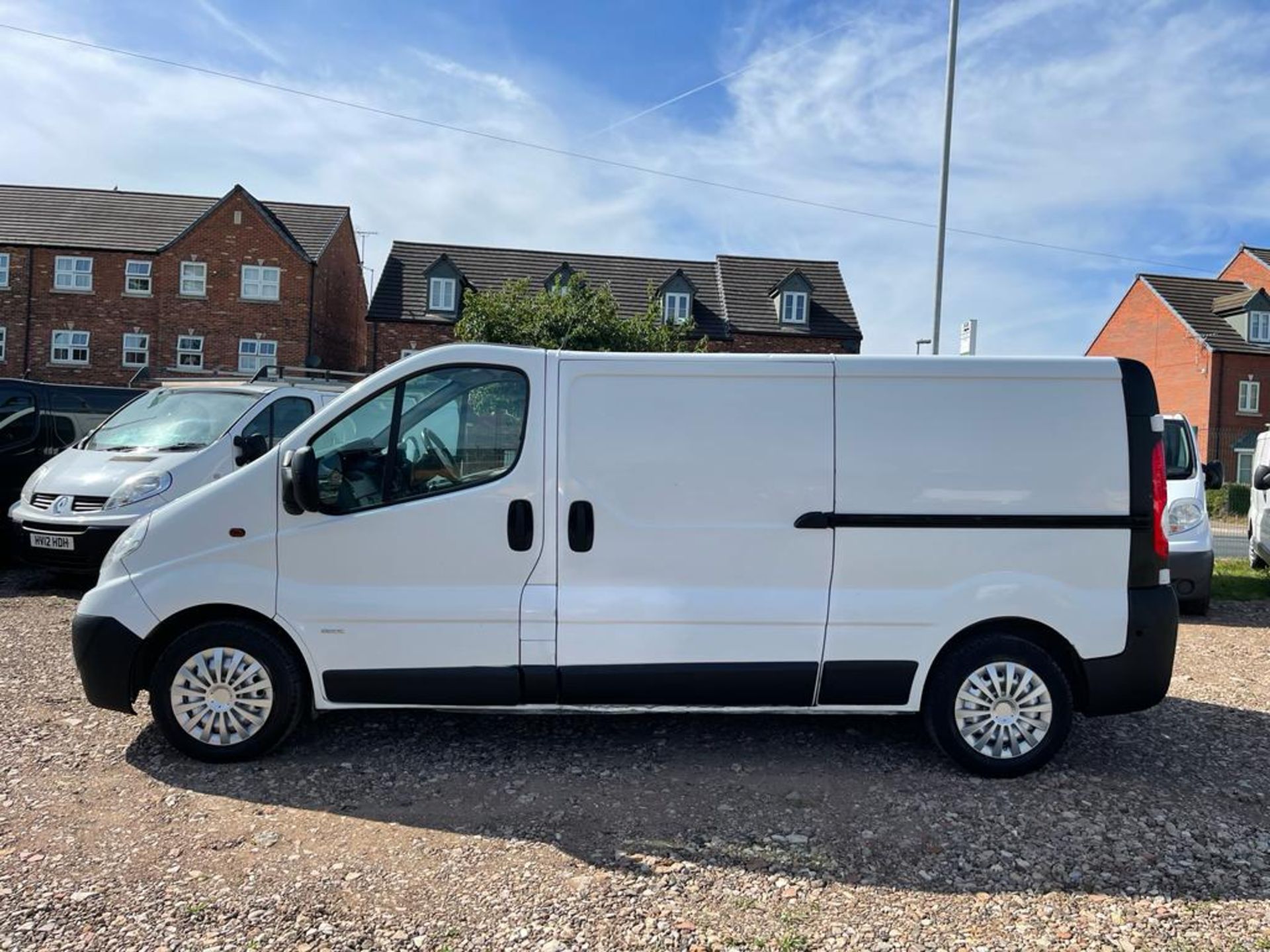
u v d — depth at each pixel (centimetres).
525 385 431
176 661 424
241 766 429
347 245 3578
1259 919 309
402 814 382
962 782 423
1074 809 395
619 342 2405
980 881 332
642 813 386
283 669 427
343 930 295
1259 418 3716
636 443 425
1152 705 430
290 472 411
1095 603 423
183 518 430
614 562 424
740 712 436
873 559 425
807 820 381
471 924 300
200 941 287
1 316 3112
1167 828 377
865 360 430
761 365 427
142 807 384
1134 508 427
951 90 1370
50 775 413
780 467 425
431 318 3105
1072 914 311
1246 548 1691
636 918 304
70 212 3281
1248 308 3747
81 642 427
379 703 427
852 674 424
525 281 2525
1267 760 458
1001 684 428
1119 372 431
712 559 425
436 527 424
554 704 429
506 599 422
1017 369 429
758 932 297
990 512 425
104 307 3130
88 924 295
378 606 421
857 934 297
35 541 777
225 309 3084
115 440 865
